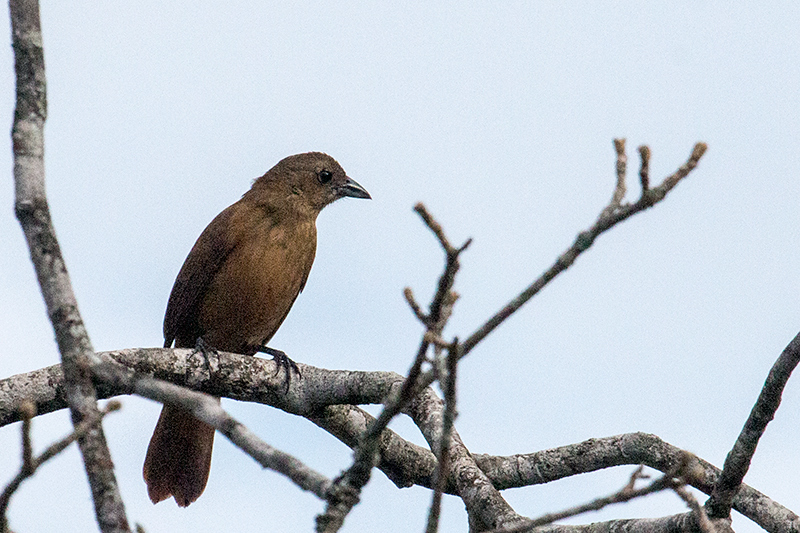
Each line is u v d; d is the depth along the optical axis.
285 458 5.72
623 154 5.71
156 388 6.05
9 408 9.90
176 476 13.14
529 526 5.73
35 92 7.11
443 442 5.39
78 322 6.50
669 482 5.52
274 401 11.54
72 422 6.16
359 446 5.80
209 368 11.19
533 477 11.16
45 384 10.03
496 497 9.09
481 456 11.31
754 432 8.28
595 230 5.48
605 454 10.97
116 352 10.77
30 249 6.69
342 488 5.65
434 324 5.43
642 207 5.46
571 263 5.48
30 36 7.20
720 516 8.53
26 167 6.88
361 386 11.16
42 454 5.30
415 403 10.49
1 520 5.30
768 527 9.97
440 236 5.23
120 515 5.84
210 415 5.91
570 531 9.05
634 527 8.81
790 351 7.99
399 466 11.38
